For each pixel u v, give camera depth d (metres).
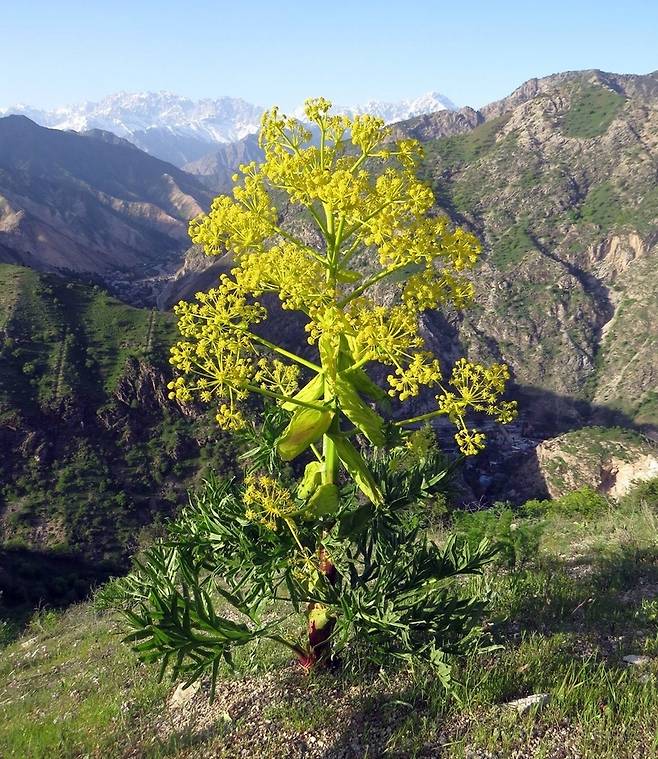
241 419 6.02
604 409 136.12
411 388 5.43
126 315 97.62
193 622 5.96
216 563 6.72
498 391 5.56
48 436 76.38
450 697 6.54
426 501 8.00
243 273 5.86
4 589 53.34
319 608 7.09
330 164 5.82
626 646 7.30
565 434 115.31
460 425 5.66
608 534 13.25
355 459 6.27
